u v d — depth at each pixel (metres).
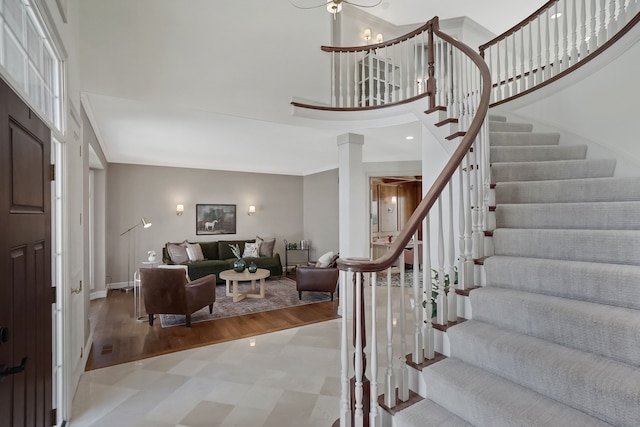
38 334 1.66
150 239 6.89
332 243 7.88
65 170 2.12
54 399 2.07
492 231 2.18
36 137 1.63
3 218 1.26
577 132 3.02
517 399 1.36
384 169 6.29
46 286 1.78
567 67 3.19
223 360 3.08
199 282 4.33
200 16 3.31
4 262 1.27
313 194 8.48
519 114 3.54
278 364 2.99
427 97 3.33
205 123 3.84
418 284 1.79
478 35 5.48
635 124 2.60
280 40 3.75
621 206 1.87
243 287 6.52
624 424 1.13
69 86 2.27
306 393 2.48
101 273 5.80
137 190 6.77
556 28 3.25
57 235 2.09
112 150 5.51
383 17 5.15
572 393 1.27
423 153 3.70
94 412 2.25
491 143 3.04
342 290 1.69
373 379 1.64
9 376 1.31
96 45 2.88
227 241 7.68
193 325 4.15
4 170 1.27
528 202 2.44
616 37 2.71
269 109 3.70
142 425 2.10
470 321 1.86
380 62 4.65
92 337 3.71
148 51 3.08
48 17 1.67
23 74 1.57
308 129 4.13
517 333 1.65
